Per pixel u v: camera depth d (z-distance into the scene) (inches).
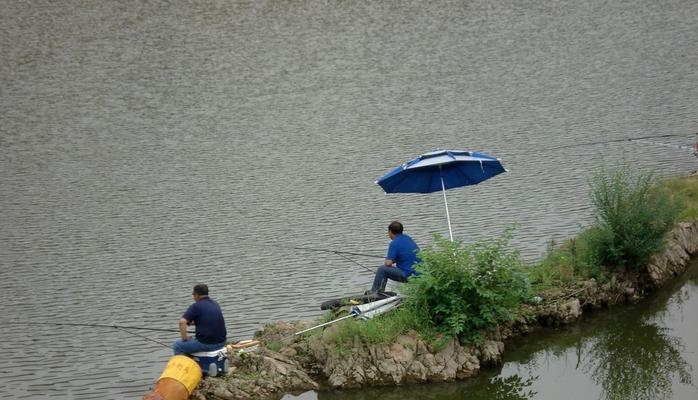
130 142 5772.6
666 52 7239.2
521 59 7401.6
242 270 3577.8
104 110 6569.9
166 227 4180.6
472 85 6732.3
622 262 2997.0
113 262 3769.7
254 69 7564.0
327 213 4217.5
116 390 2650.1
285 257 3688.5
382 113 6146.7
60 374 2778.1
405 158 5083.7
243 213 4311.0
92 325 2942.9
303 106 6456.7
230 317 3100.4
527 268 3011.8
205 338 2417.6
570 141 5142.7
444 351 2532.0
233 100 6707.7
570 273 2972.4
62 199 4690.0
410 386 2471.7
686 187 3617.1
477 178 2856.8
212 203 4500.5
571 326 2810.0
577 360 2600.9
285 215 4232.3
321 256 3666.3
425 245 3673.7
